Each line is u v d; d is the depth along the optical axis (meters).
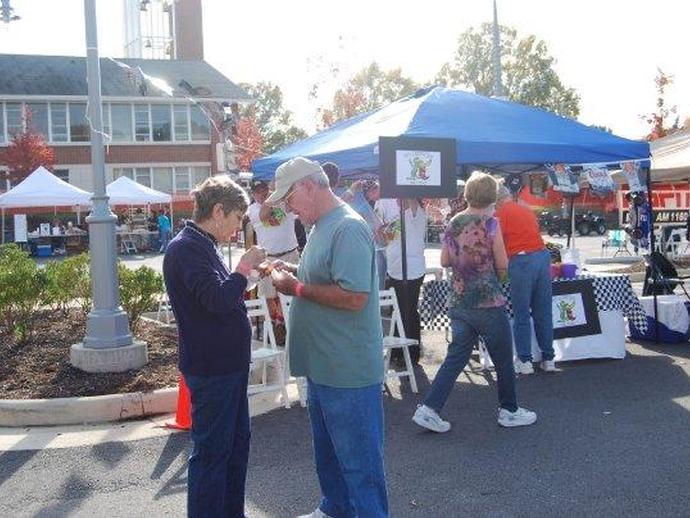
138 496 4.75
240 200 3.78
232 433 3.77
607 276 8.34
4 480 5.05
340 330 3.57
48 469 5.23
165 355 7.94
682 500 4.41
